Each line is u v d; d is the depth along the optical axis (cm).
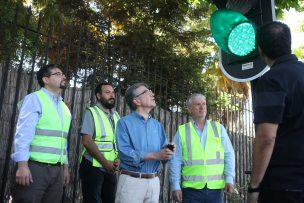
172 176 440
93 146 436
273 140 217
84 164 449
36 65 580
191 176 439
